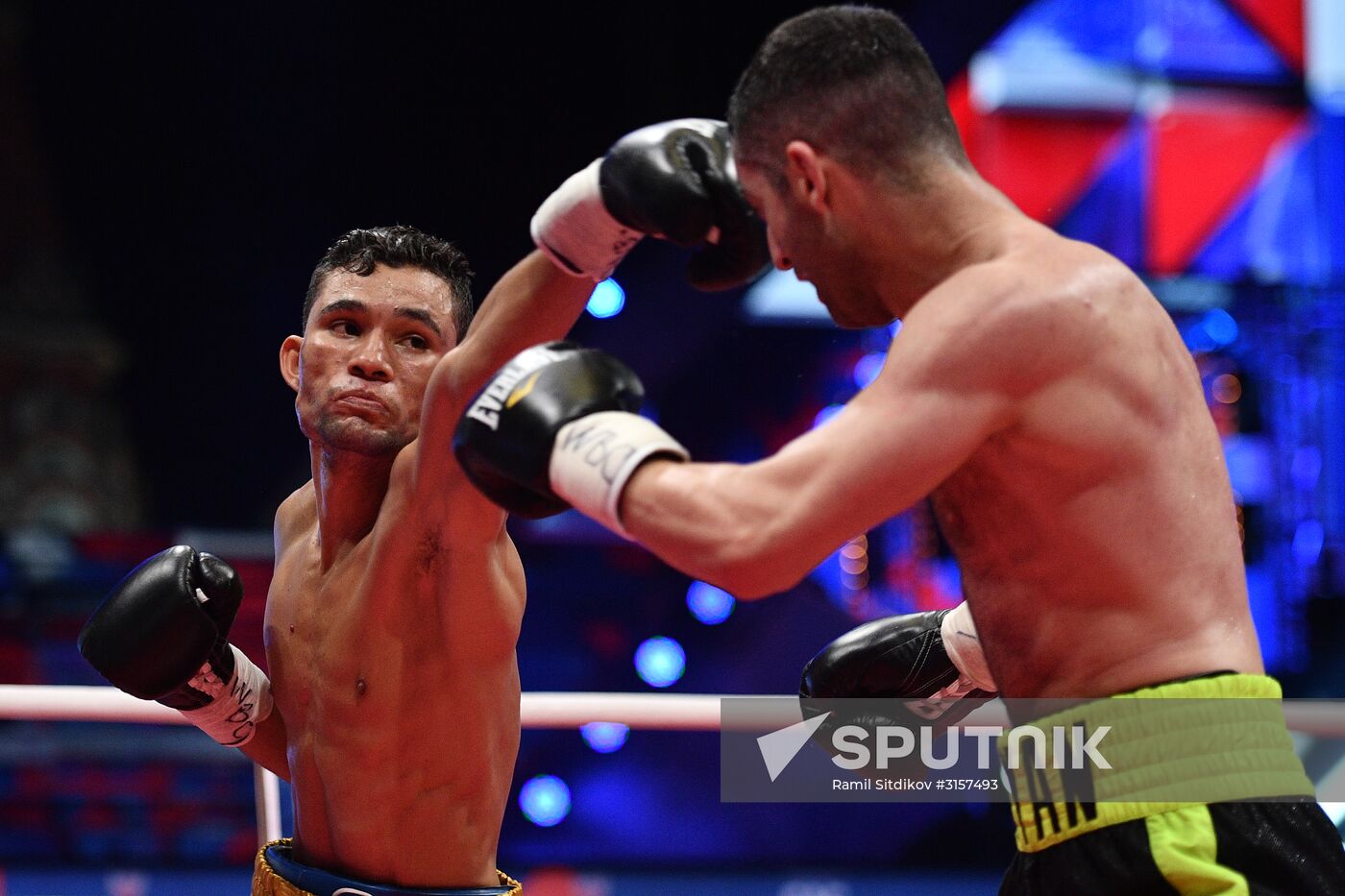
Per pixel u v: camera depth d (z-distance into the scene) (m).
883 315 1.77
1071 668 1.66
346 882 2.08
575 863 6.05
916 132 1.68
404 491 2.04
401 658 2.05
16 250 9.92
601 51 9.97
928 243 1.68
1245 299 8.80
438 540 2.01
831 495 1.52
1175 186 8.86
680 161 1.80
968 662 2.12
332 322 2.10
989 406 1.56
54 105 10.09
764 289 9.06
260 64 10.16
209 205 10.26
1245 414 8.71
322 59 10.11
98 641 2.10
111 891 5.33
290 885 2.14
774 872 6.05
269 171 10.24
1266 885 1.55
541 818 6.11
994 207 1.70
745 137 1.74
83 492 9.48
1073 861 1.62
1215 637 1.64
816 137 1.67
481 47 10.03
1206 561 1.65
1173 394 1.66
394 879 2.08
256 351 10.29
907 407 1.54
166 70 10.13
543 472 1.67
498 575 2.05
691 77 9.72
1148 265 8.86
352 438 2.05
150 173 10.20
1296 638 8.37
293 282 10.30
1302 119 8.85
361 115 10.15
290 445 10.27
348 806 2.08
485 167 10.16
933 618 2.20
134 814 5.75
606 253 1.91
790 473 1.54
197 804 5.80
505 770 2.15
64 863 5.68
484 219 10.21
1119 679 1.63
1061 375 1.58
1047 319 1.57
